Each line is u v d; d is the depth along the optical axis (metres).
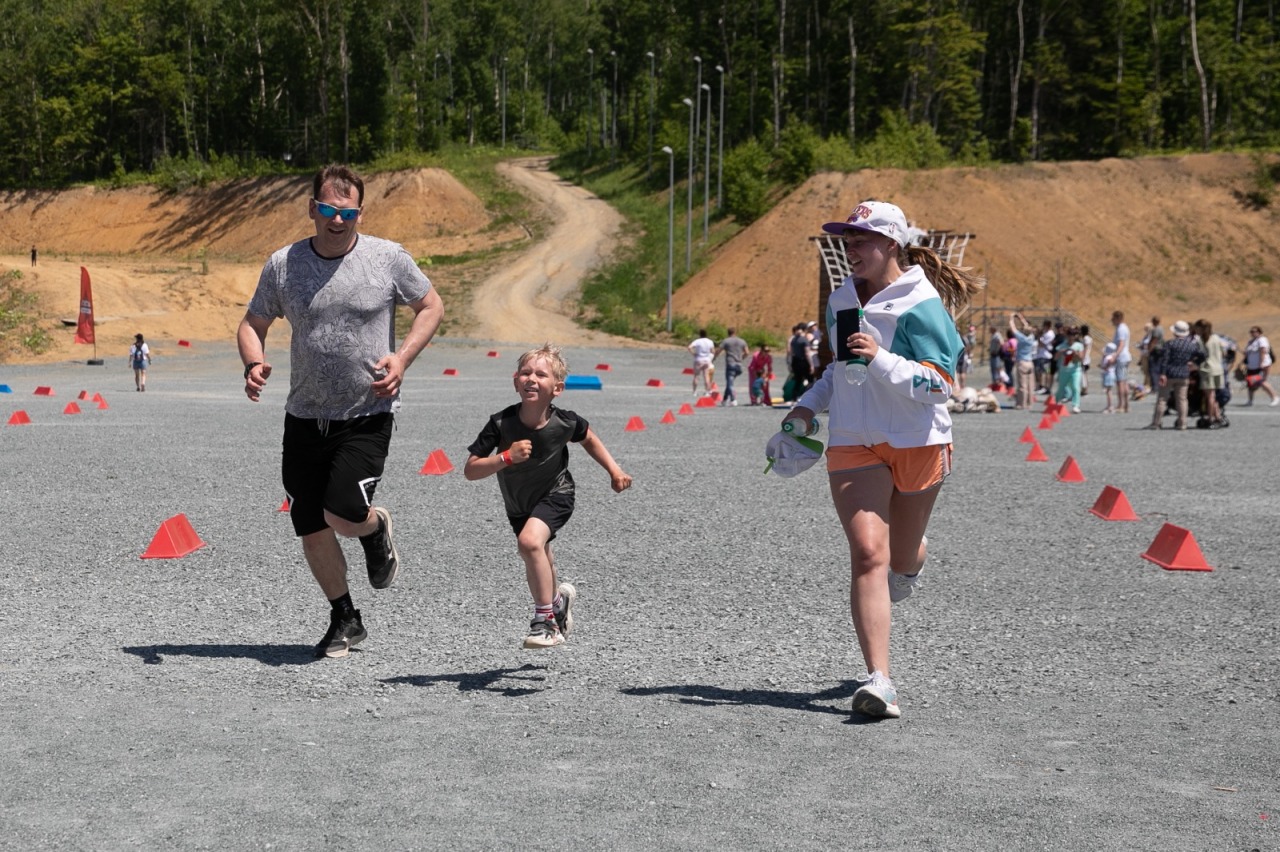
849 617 7.48
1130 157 90.06
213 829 3.78
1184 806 4.07
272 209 115.06
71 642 6.63
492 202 112.56
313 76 131.88
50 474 15.04
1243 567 9.34
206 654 6.39
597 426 23.67
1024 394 30.83
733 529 11.05
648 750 4.67
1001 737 4.92
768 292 78.81
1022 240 80.19
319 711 5.25
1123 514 11.79
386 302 6.29
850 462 5.38
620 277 87.62
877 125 120.31
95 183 127.00
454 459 17.22
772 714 5.25
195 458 17.11
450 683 5.80
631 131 139.12
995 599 8.09
